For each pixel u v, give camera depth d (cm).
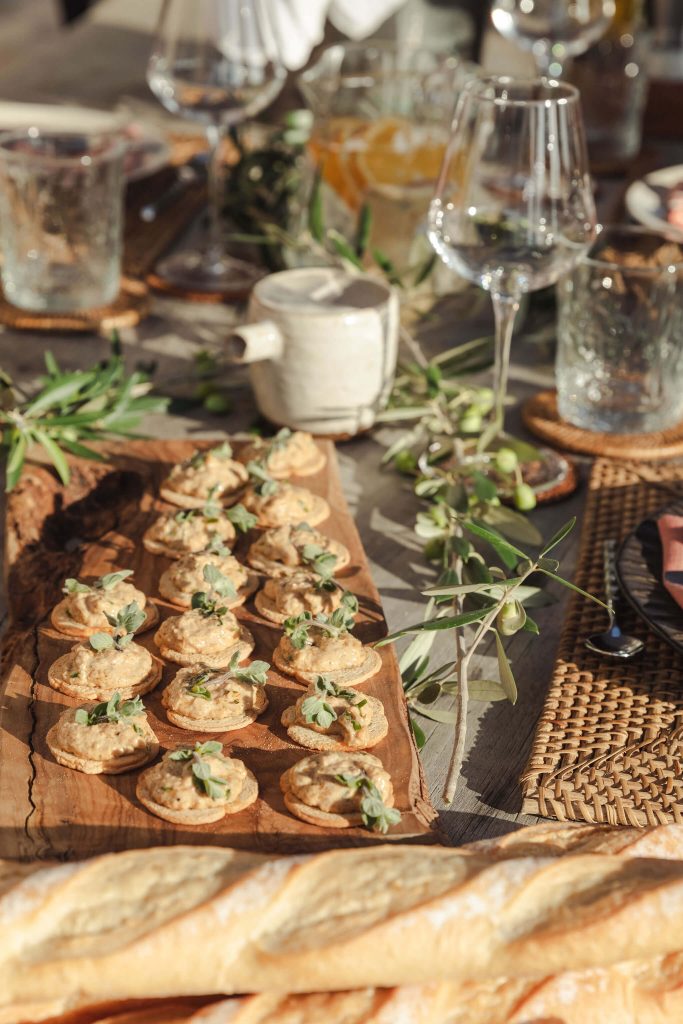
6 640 95
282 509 101
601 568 101
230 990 73
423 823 83
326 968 73
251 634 93
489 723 93
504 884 76
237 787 84
